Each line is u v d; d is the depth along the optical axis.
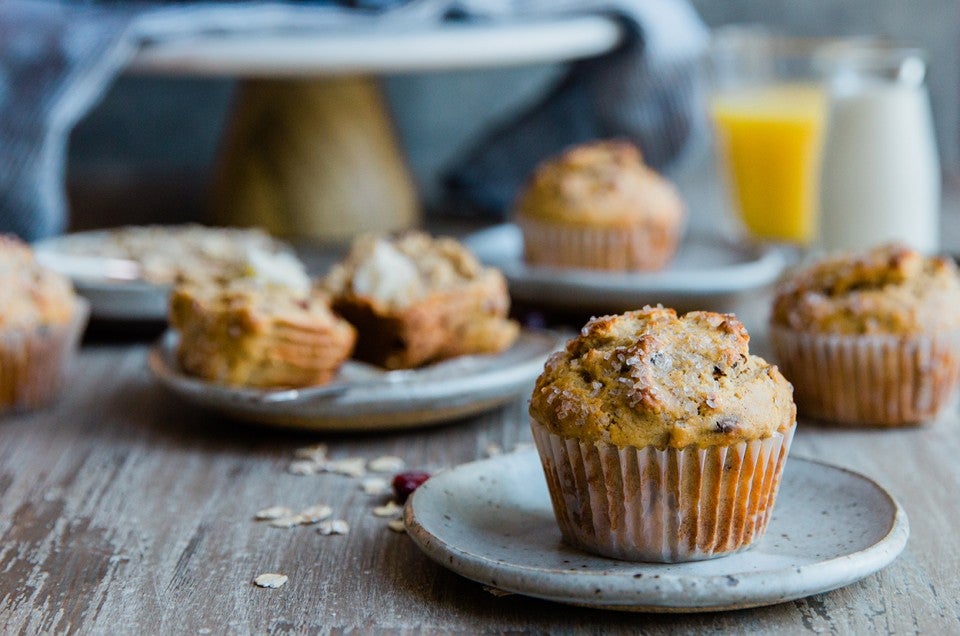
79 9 1.03
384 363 0.86
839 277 0.84
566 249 1.01
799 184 1.15
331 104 1.13
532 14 1.10
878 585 0.69
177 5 1.02
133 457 0.81
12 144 1.00
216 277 0.86
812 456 0.81
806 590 0.65
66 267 0.97
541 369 0.84
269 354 0.81
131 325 0.97
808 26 1.52
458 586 0.70
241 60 0.99
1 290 0.85
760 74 1.19
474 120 1.52
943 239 1.14
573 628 0.67
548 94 1.25
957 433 0.83
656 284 0.96
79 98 0.99
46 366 0.87
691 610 0.66
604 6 1.11
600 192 1.01
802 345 0.83
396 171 1.17
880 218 1.04
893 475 0.79
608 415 0.68
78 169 1.45
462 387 0.81
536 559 0.69
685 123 1.17
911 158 1.04
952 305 0.83
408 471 0.79
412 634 0.67
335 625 0.67
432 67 1.04
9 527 0.75
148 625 0.67
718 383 0.68
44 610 0.68
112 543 0.73
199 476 0.79
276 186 1.13
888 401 0.83
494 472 0.73
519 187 1.25
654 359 0.69
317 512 0.75
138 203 1.26
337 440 0.83
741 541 0.69
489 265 1.05
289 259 0.89
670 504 0.68
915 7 1.50
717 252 1.07
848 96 1.04
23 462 0.81
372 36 1.00
